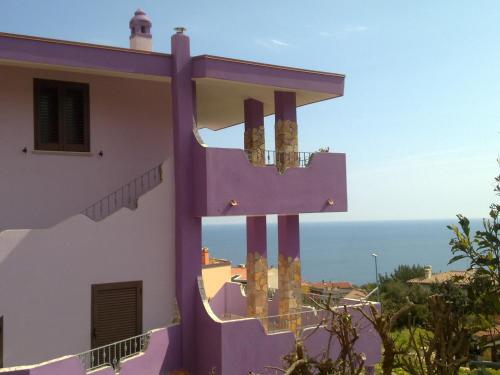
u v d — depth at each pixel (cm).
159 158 1463
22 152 1282
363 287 4784
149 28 1588
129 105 1430
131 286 1251
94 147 1372
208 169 1251
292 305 1502
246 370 1200
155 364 1183
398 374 1073
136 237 1265
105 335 1214
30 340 1120
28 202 1282
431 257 19250
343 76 1533
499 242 800
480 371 750
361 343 1390
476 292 795
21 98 1288
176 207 1306
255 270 1565
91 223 1212
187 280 1279
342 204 1480
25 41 1150
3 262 1102
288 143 1494
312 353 1297
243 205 1296
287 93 1503
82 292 1188
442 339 682
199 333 1255
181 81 1302
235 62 1339
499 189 813
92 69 1231
